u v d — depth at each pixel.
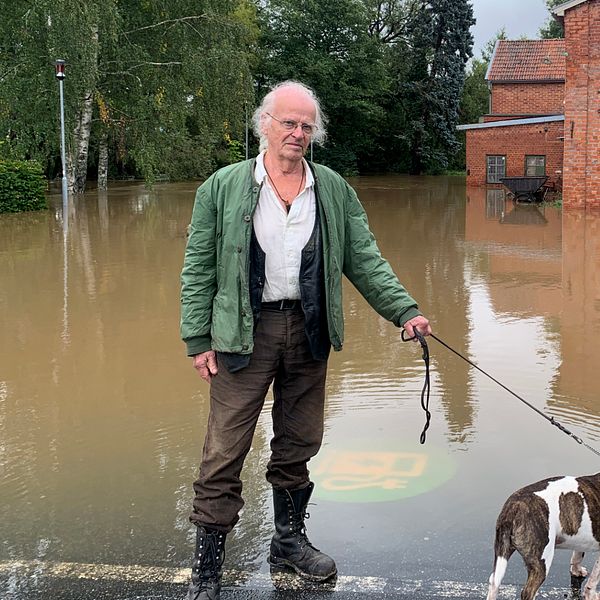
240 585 3.30
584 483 3.00
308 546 3.43
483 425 5.22
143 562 3.53
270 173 3.19
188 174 39.38
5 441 5.12
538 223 17.53
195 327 3.19
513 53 37.88
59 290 9.96
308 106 3.12
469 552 3.55
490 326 8.01
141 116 25.88
